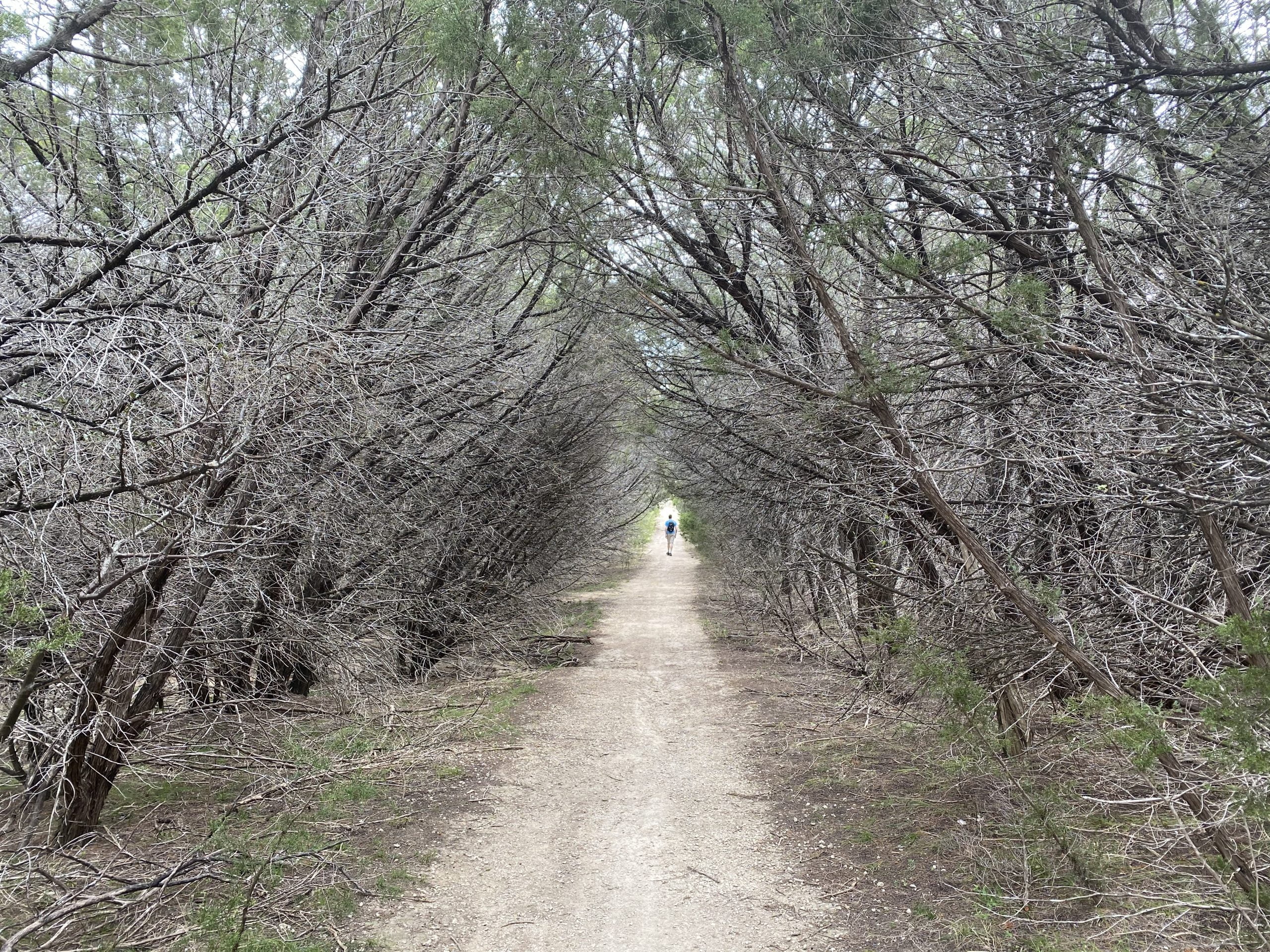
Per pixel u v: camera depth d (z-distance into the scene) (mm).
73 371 4461
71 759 4871
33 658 4418
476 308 8250
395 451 7305
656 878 4621
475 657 11859
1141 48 4867
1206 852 4375
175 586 5406
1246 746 3275
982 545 4957
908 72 5746
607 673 11391
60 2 6352
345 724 7793
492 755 7203
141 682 5535
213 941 3686
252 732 6973
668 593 24031
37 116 5957
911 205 6023
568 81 5672
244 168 5449
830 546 8859
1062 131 5070
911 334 5973
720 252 6781
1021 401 5750
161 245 5473
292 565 7371
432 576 10141
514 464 10516
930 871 4496
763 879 4574
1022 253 5750
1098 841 4551
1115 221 5906
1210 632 3908
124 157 6082
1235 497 4148
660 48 6281
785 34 5789
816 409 5824
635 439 12859
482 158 7168
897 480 6199
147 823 5320
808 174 6035
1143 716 4000
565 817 5637
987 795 5492
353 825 5418
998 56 5297
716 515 13695
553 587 14805
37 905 3998
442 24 5770
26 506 4246
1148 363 4383
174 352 4961
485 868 4766
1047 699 6203
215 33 6621
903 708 7301
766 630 13992
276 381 5055
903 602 7949
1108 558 5738
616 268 6441
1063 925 3785
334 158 6355
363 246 7453
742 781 6410
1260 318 3939
